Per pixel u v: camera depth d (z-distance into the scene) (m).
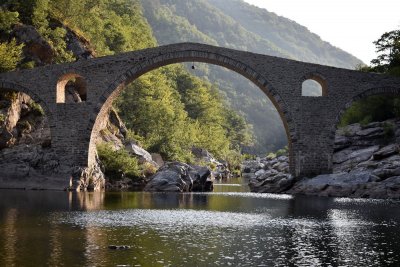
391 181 45.16
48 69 51.47
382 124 58.00
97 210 33.28
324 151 50.94
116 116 69.38
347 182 47.16
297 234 25.25
